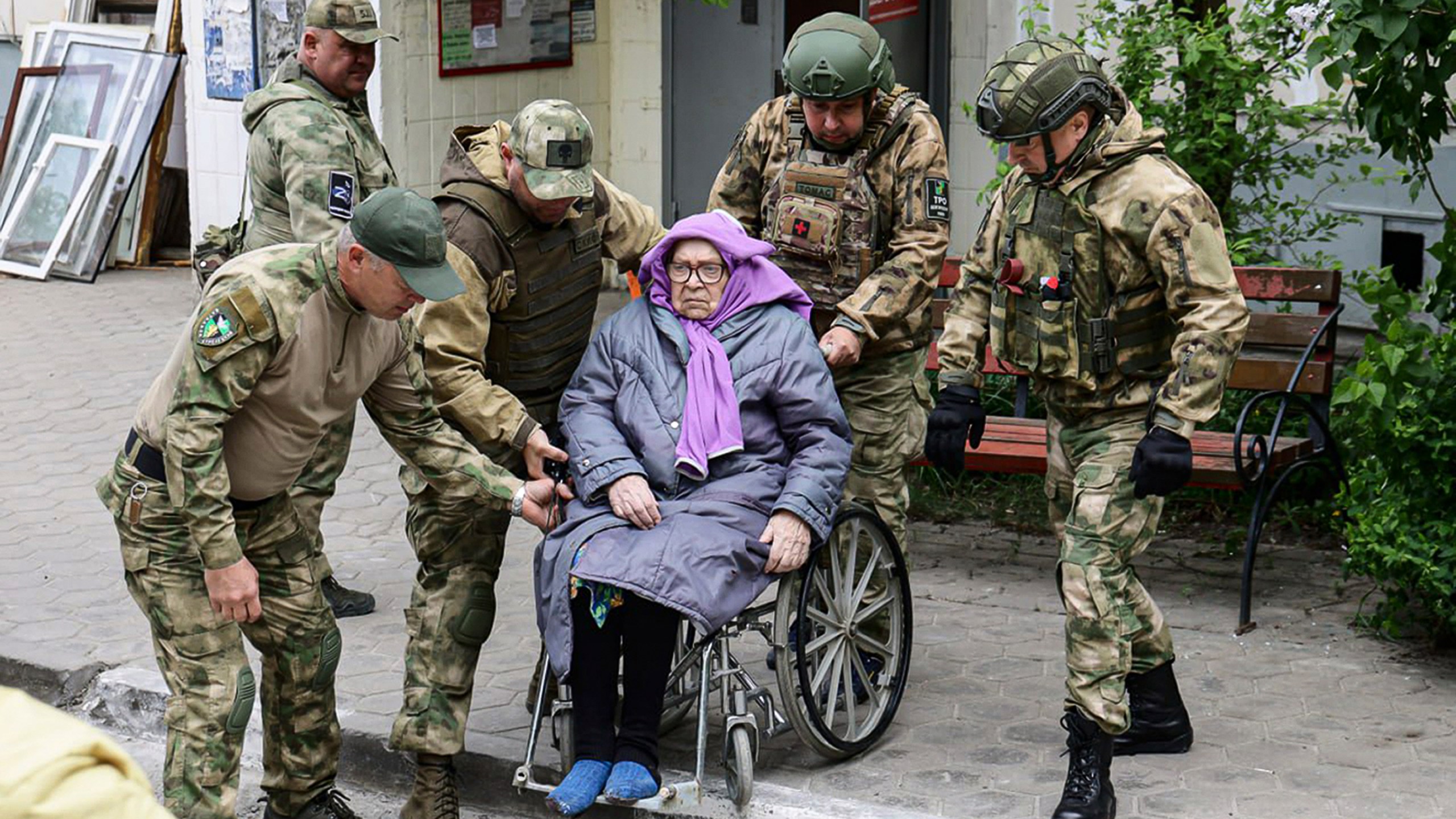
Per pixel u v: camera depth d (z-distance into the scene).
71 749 2.04
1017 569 6.12
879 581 4.82
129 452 3.81
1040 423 6.29
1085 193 4.13
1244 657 5.20
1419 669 5.08
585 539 4.09
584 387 4.37
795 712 4.30
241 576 3.67
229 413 3.61
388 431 4.02
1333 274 5.91
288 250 3.66
